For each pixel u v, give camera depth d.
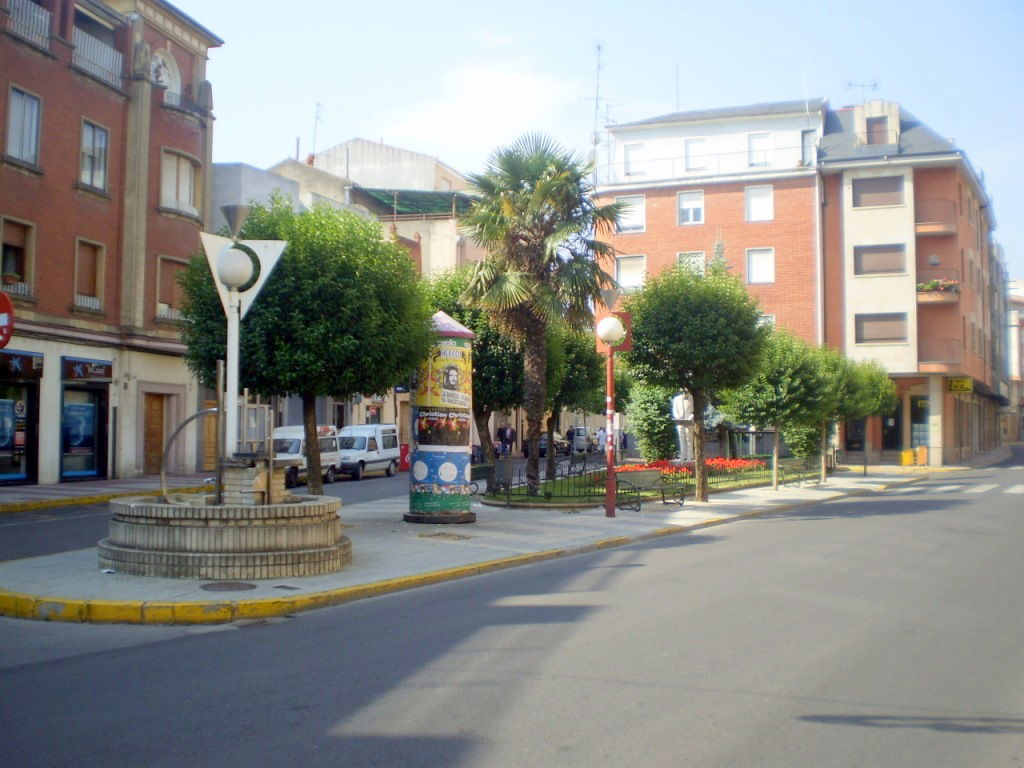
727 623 8.28
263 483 11.03
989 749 5.16
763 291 45.16
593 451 56.19
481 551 12.90
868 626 8.23
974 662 7.04
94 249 26.50
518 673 6.55
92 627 8.26
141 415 27.73
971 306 47.31
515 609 9.01
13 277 23.59
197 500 11.32
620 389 40.91
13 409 23.78
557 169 19.33
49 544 13.30
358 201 47.44
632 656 7.06
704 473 21.80
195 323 14.79
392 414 45.03
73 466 25.67
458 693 6.05
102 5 26.88
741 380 21.02
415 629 8.10
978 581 10.71
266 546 10.20
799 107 47.41
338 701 5.86
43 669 6.70
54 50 24.83
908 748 5.15
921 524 17.12
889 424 45.62
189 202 29.77
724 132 48.16
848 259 44.34
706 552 13.32
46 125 24.58
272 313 13.95
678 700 5.93
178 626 8.34
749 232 45.62
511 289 18.58
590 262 19.47
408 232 50.69
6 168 23.33
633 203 47.62
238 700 5.89
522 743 5.09
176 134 29.08
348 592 9.60
